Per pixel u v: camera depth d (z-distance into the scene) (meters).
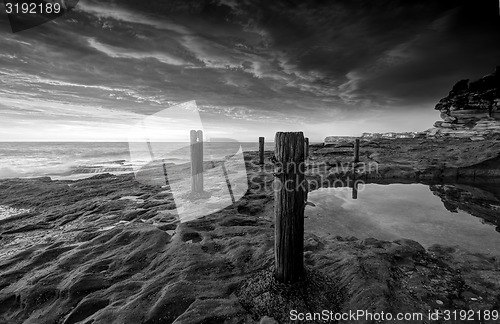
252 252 4.36
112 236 5.33
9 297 3.53
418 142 30.59
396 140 34.34
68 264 4.29
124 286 3.51
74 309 3.14
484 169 15.64
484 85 32.31
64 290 3.50
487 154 16.48
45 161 29.47
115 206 8.77
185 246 4.57
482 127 30.81
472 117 32.66
